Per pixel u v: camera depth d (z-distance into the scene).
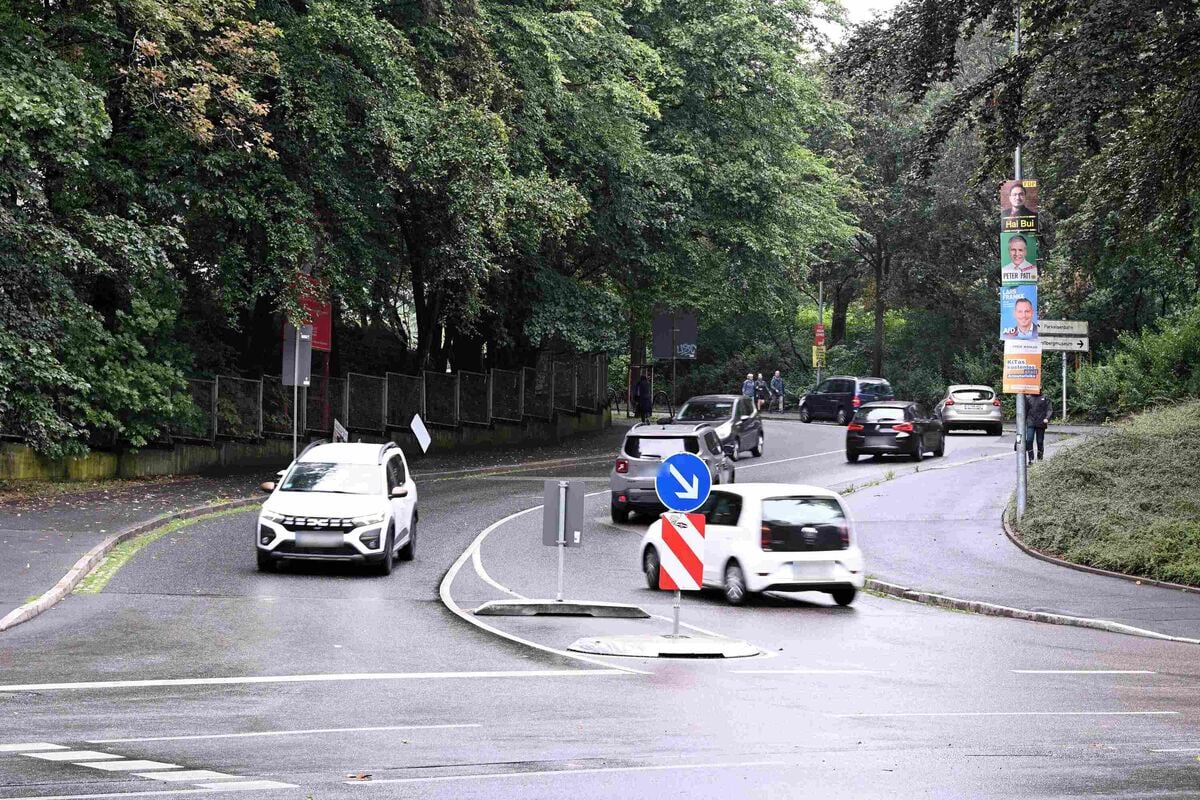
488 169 35.50
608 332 45.94
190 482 32.03
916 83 23.83
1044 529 25.06
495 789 7.72
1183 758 8.87
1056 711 10.89
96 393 30.83
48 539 21.17
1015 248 27.30
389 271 41.28
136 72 27.77
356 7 32.53
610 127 42.25
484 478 37.72
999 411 50.81
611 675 12.63
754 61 48.00
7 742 9.02
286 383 32.50
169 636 14.37
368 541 20.27
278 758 8.59
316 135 32.97
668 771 8.28
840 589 19.25
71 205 29.92
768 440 50.06
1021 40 24.88
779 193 49.53
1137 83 21.48
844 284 82.88
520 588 19.64
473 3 35.66
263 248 33.31
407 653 13.70
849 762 8.64
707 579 20.00
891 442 40.62
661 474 15.48
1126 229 25.95
